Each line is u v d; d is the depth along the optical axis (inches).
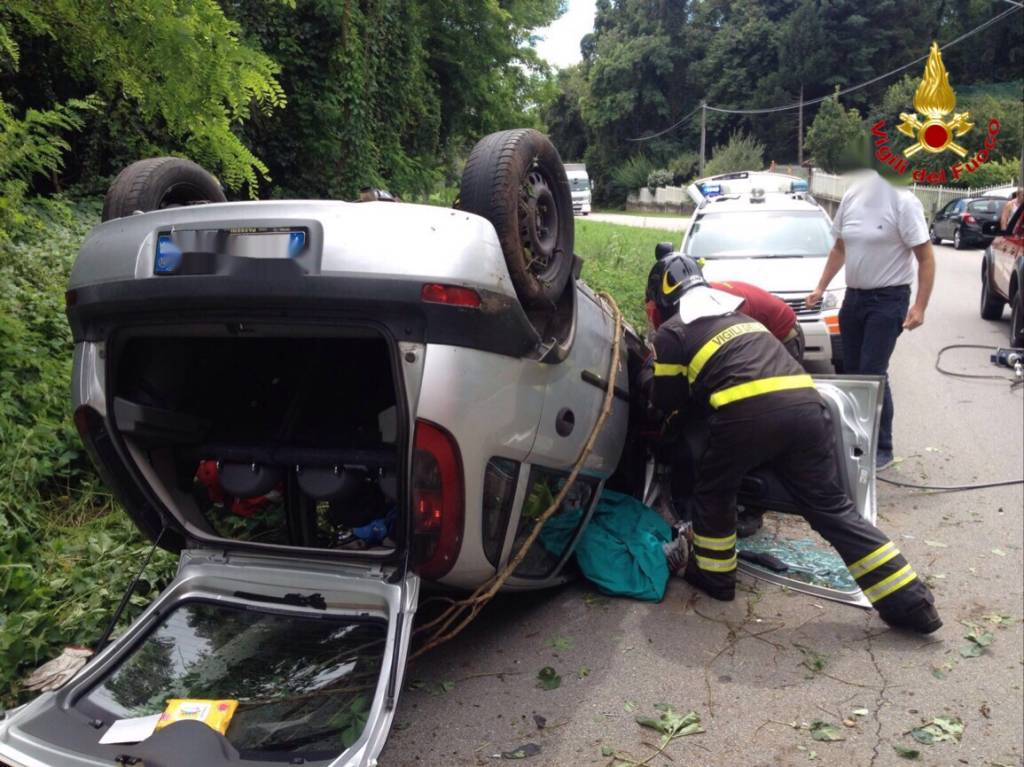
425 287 111.9
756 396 157.3
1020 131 1370.6
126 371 130.5
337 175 503.8
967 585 179.9
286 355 154.1
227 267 114.7
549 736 130.0
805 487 160.9
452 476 118.5
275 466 134.5
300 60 468.1
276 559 129.7
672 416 185.5
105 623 151.9
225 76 206.7
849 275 237.0
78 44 211.2
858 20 2224.4
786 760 125.0
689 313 168.7
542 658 151.1
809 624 163.3
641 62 2674.7
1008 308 512.7
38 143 269.9
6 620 143.6
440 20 599.8
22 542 165.0
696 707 137.3
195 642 124.6
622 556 174.4
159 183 146.5
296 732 107.6
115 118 374.0
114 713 111.6
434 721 133.6
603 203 2790.4
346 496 130.8
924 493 231.9
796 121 2356.1
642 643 155.6
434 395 114.2
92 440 128.0
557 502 148.4
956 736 130.2
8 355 215.8
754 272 329.7
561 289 151.3
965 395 325.7
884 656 152.2
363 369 148.7
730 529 168.2
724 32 2578.7
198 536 133.8
